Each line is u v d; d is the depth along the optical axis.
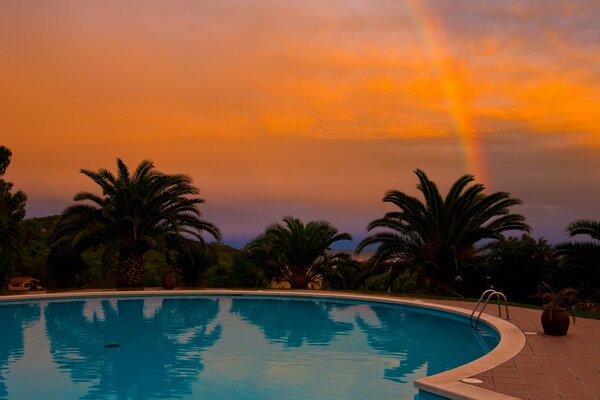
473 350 12.59
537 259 22.28
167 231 27.42
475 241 25.19
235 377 10.22
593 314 16.30
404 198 25.27
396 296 22.41
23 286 32.72
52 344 13.38
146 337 14.41
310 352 12.49
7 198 40.97
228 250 37.59
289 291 24.38
